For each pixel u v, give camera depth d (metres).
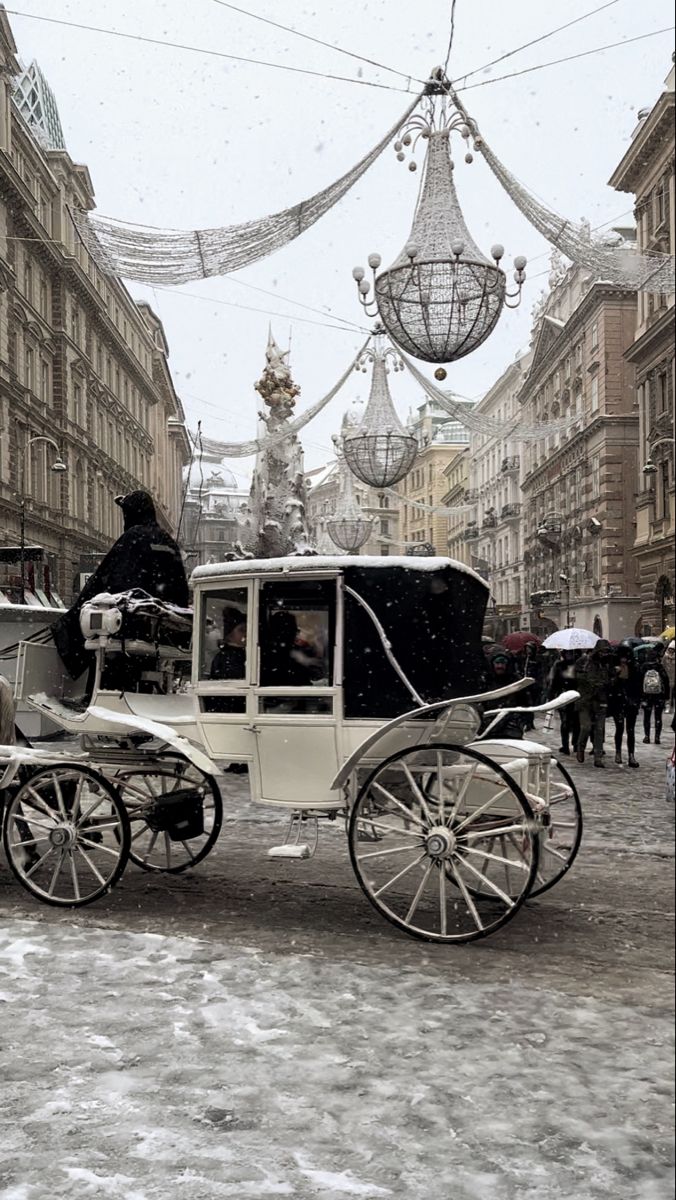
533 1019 4.42
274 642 6.28
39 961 5.26
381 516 116.88
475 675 6.42
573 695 6.63
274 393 28.52
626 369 52.41
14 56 40.59
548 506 65.06
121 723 6.48
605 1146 3.29
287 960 5.27
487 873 7.23
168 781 9.38
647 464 40.69
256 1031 4.29
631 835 8.89
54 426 47.91
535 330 67.25
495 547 82.75
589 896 6.75
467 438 105.81
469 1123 3.46
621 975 5.05
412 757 5.98
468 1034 4.25
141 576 7.27
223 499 78.19
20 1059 4.00
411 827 6.03
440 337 8.87
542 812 5.85
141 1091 3.71
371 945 5.61
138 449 71.19
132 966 5.17
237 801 11.02
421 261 8.50
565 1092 3.68
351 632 6.08
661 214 37.91
